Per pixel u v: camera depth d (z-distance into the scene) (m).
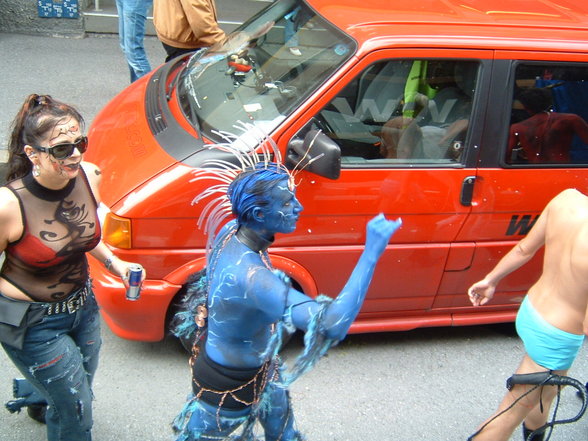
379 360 4.05
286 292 2.16
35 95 2.34
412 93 3.58
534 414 3.21
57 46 7.96
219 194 3.31
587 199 2.91
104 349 3.87
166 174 3.33
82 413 2.74
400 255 3.72
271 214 2.19
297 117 3.41
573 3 4.42
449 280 3.89
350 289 2.03
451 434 3.54
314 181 3.40
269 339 2.43
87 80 7.14
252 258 2.25
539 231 3.07
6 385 3.52
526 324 3.00
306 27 3.96
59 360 2.60
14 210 2.36
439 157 3.65
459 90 3.63
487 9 4.05
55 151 2.27
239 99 3.70
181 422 2.66
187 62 4.46
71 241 2.49
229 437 2.75
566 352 2.91
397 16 3.79
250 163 2.75
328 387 3.77
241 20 8.62
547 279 2.96
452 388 3.89
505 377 4.03
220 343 2.44
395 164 3.55
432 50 3.51
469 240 3.79
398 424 3.56
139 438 3.29
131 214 3.32
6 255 2.48
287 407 2.82
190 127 3.61
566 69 3.69
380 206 3.56
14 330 2.50
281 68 3.79
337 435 3.44
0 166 5.39
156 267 3.45
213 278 2.35
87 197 2.56
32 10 8.06
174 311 3.66
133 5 6.13
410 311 3.99
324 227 3.54
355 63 3.44
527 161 3.71
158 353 3.87
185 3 5.56
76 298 2.62
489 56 3.56
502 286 4.02
